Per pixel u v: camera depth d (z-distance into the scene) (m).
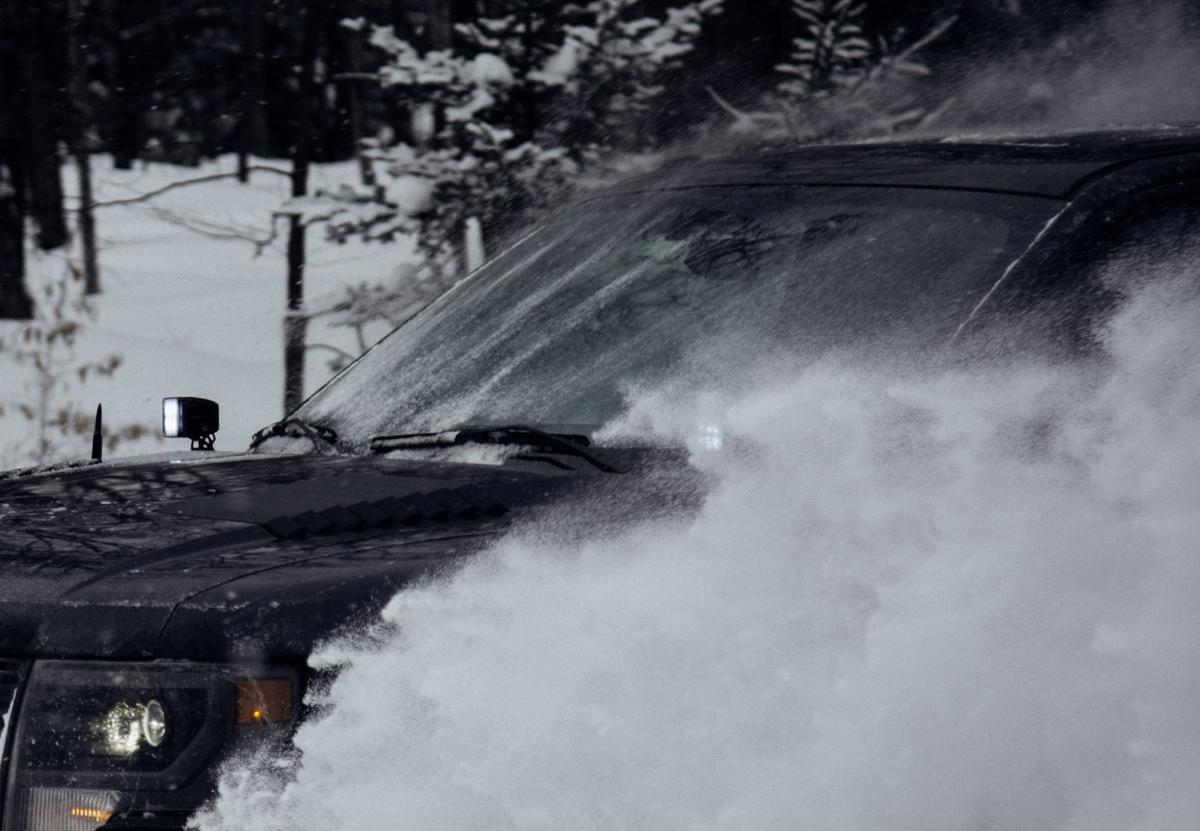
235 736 7.01
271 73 39.53
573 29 30.47
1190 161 10.57
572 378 10.38
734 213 11.23
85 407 30.23
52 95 39.19
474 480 9.08
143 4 39.66
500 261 12.48
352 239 29.83
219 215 40.62
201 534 8.05
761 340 9.85
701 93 31.42
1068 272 9.57
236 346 35.81
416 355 11.47
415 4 31.28
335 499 8.74
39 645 7.20
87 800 7.00
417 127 30.22
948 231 10.03
